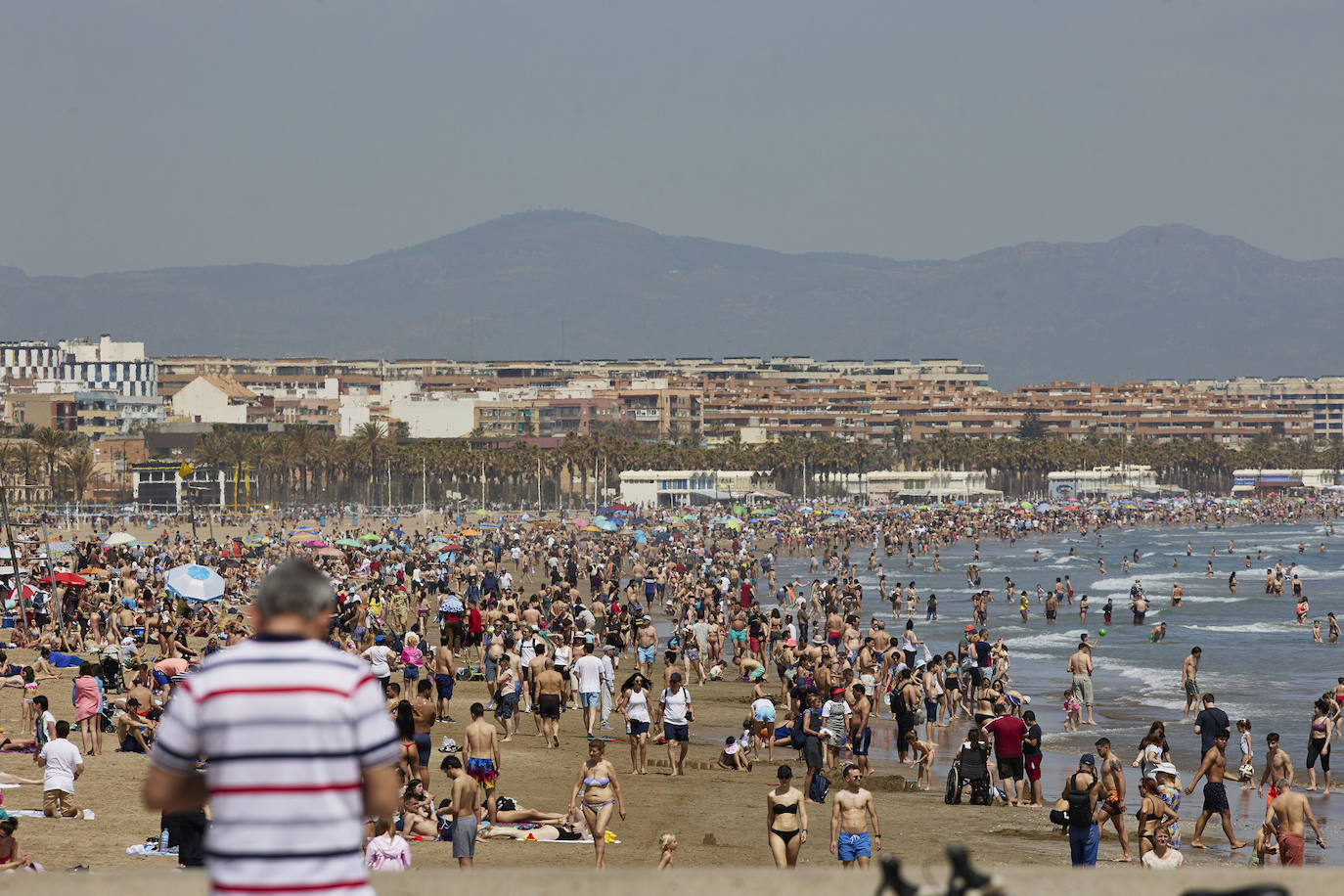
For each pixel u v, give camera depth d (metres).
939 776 69.44
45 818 46.19
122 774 54.91
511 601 108.12
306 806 9.65
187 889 11.30
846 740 67.12
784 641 94.38
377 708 10.05
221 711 9.67
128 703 60.78
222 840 9.62
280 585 10.09
